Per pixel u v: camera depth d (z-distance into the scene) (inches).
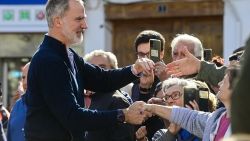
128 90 313.7
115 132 263.4
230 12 575.8
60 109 193.9
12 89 645.9
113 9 609.0
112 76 217.0
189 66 230.8
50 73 194.7
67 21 200.5
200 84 227.5
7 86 646.5
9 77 648.4
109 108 270.4
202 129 202.4
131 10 608.7
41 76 195.3
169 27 609.0
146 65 214.5
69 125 195.3
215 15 588.4
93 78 216.4
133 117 200.8
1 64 647.8
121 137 263.4
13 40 633.6
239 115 86.7
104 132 263.1
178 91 228.1
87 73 215.8
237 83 87.4
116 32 620.1
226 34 578.2
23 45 632.4
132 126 267.4
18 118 296.7
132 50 616.7
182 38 276.2
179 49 273.0
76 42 203.2
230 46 576.4
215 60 300.5
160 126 278.4
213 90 240.2
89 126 196.2
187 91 219.8
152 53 243.0
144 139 259.6
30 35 629.3
